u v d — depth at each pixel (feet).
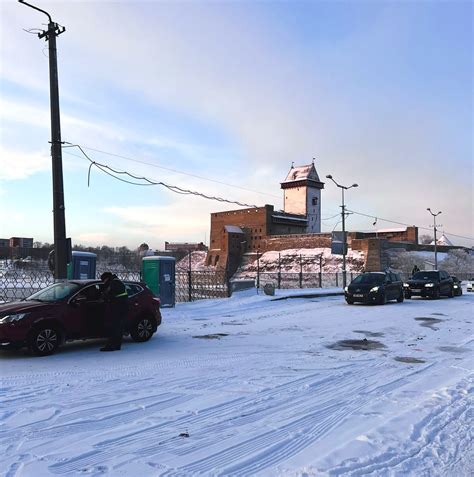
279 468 14.15
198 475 13.60
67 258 43.50
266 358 31.37
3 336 29.89
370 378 26.13
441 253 277.03
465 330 45.88
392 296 76.13
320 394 22.66
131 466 14.12
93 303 33.83
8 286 53.72
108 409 19.75
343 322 51.57
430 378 26.23
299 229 351.05
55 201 43.60
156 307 38.60
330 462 14.58
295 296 82.94
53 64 44.32
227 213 350.64
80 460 14.49
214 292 82.12
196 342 37.68
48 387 23.11
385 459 14.88
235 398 21.62
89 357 31.14
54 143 44.01
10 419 18.28
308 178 361.92
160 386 23.59
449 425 18.15
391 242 261.65
